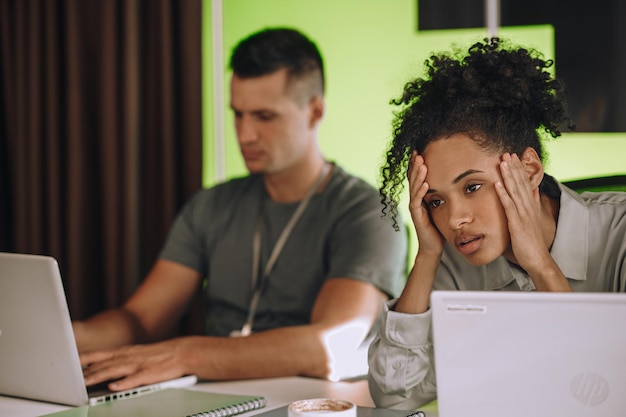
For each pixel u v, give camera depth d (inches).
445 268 82.4
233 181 124.5
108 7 139.3
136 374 88.4
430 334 76.8
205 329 139.4
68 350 75.8
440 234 75.1
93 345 110.1
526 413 58.1
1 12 144.2
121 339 112.9
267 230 118.9
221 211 121.7
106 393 86.5
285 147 116.9
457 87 72.8
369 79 136.4
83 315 141.9
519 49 75.0
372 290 107.5
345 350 102.0
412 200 73.1
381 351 76.9
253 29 143.1
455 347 58.7
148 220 142.2
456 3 131.2
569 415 57.3
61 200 143.9
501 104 71.9
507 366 58.1
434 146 71.9
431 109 72.7
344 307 104.6
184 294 122.4
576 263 76.0
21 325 77.9
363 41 136.6
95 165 144.2
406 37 134.3
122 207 140.3
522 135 72.2
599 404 56.8
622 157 123.2
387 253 109.8
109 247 140.9
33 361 78.7
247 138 117.6
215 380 92.3
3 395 83.0
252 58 116.4
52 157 142.6
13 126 145.6
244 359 92.1
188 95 138.3
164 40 137.9
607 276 76.0
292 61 116.6
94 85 143.1
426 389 77.7
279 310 116.7
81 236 141.6
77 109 141.1
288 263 116.5
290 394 84.2
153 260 142.4
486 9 129.5
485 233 71.8
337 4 137.7
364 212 112.7
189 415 71.8
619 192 80.0
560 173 126.0
